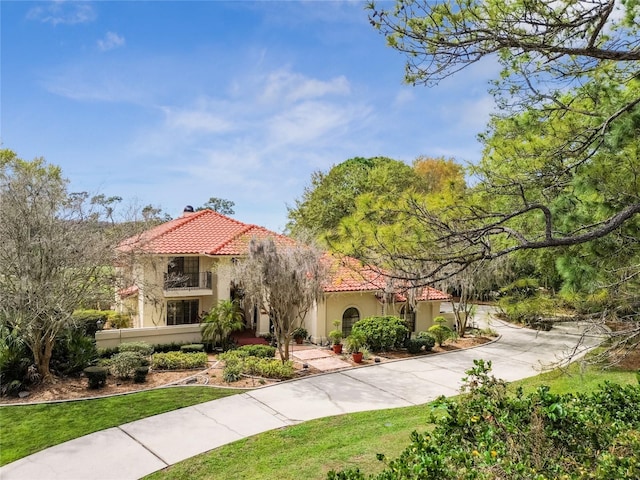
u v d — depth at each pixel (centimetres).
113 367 1437
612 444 433
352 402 1241
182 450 922
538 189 696
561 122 708
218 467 845
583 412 501
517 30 502
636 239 609
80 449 927
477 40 507
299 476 754
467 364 1703
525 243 486
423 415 1101
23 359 1313
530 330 2402
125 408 1166
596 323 654
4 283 1248
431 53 527
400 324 1923
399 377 1514
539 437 424
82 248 1333
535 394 517
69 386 1332
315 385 1407
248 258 1702
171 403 1207
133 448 933
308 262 1582
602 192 599
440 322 2220
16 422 1068
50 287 1256
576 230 578
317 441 952
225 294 2078
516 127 786
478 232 507
